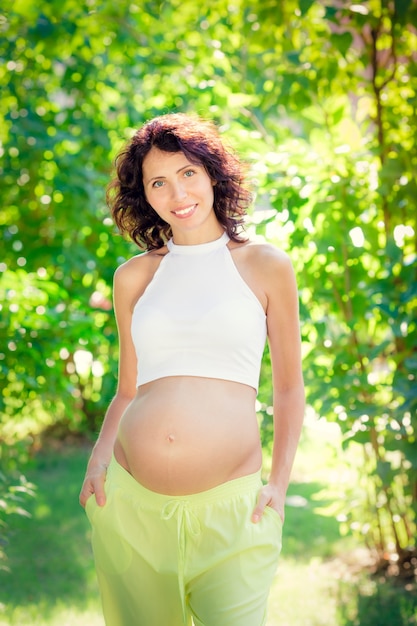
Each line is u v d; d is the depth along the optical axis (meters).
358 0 3.98
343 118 4.10
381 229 4.10
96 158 5.62
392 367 4.19
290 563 4.34
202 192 2.35
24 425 6.86
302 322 3.92
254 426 2.32
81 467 6.32
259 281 2.35
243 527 2.22
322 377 4.00
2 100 5.46
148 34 4.76
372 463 4.25
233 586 2.21
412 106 4.11
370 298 4.00
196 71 4.59
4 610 3.78
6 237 5.59
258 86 4.31
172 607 2.31
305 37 4.23
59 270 5.59
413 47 4.19
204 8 4.57
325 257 4.00
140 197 2.55
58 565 4.38
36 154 5.41
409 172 4.01
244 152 4.03
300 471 5.89
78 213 5.46
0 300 4.34
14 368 4.39
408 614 3.62
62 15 4.82
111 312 5.17
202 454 2.23
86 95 5.48
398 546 4.15
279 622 3.60
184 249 2.41
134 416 2.33
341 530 4.30
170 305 2.33
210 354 2.29
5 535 4.64
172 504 2.24
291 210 3.87
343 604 3.77
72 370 6.25
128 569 2.31
